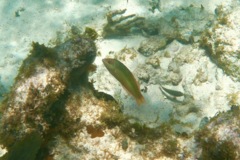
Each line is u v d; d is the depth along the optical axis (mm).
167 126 3172
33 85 2998
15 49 5699
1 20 6098
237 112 2748
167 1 6039
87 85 3545
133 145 3025
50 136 3076
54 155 3018
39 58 3170
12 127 2902
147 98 4785
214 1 5953
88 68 3471
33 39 5770
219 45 4984
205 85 4918
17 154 2465
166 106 4703
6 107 3000
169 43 5473
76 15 6008
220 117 2795
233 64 4828
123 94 4797
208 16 5633
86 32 3840
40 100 2959
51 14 6066
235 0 5715
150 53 5238
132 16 5711
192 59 5180
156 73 4930
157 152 2951
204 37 5227
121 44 5516
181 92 4660
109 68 2238
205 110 4641
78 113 3207
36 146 2529
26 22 6012
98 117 3205
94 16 5953
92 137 3102
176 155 2904
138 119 4473
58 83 3047
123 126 3135
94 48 3324
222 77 4941
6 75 5375
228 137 2549
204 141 2715
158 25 5566
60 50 3248
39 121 2949
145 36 5613
